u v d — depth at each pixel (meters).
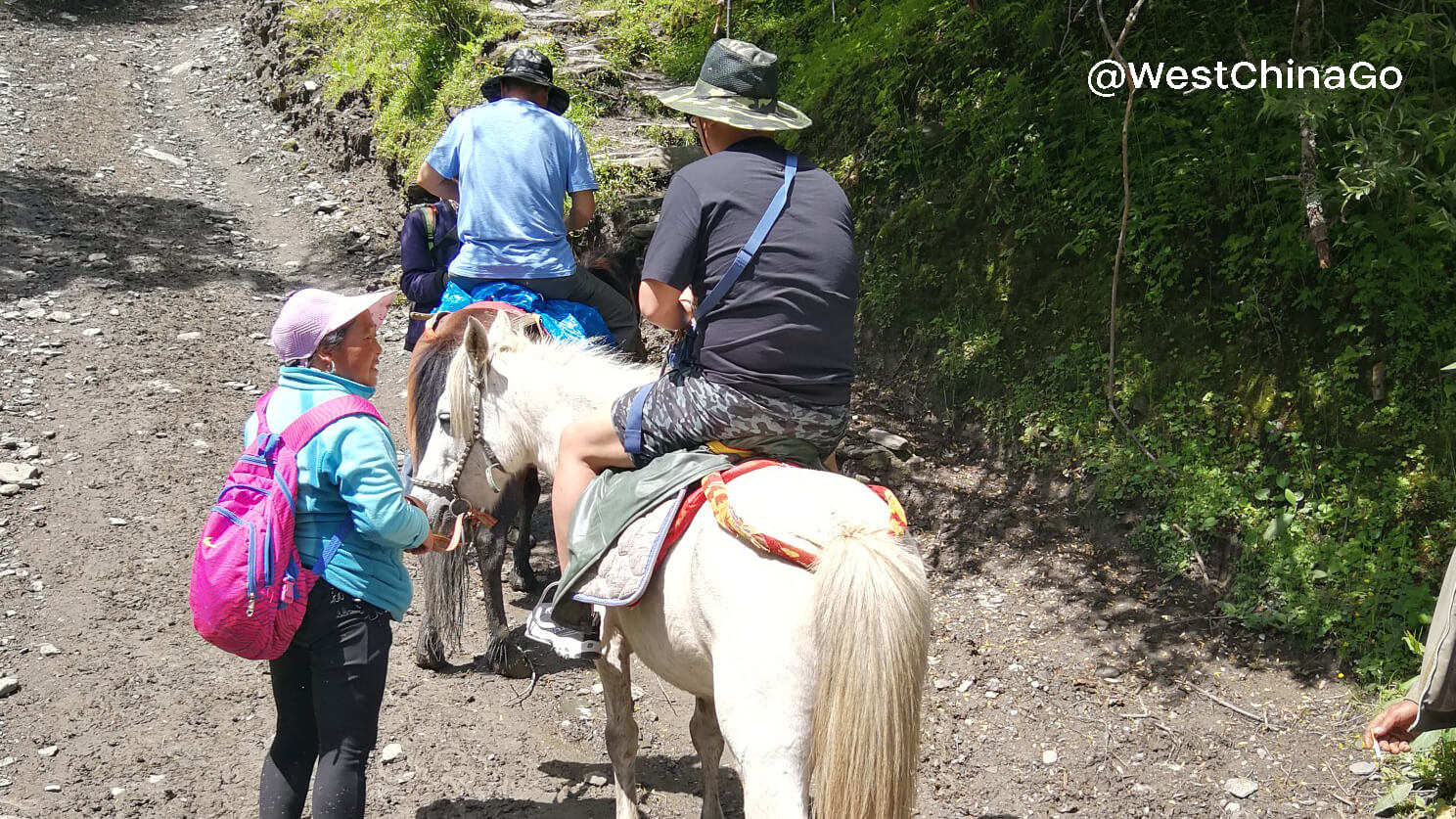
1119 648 4.79
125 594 5.31
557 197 4.77
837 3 9.55
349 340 3.30
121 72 16.66
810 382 3.00
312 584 3.18
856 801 2.43
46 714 4.46
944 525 5.71
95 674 4.73
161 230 10.87
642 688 4.82
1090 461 5.62
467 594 5.50
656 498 2.98
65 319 8.56
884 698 2.43
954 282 6.74
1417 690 2.72
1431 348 4.96
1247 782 4.06
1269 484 5.11
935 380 6.52
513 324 4.10
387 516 3.12
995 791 4.13
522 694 4.75
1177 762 4.19
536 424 3.74
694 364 3.10
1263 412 5.27
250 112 14.88
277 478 3.11
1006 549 5.48
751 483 2.84
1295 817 3.89
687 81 10.64
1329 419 5.08
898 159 7.48
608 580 3.00
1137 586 5.11
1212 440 5.35
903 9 8.31
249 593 3.02
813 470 2.95
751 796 2.59
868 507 2.77
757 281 2.96
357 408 3.22
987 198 6.79
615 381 3.66
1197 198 5.84
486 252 4.66
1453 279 5.02
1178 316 5.74
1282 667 4.58
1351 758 4.10
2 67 16.05
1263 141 5.64
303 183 12.30
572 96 10.12
